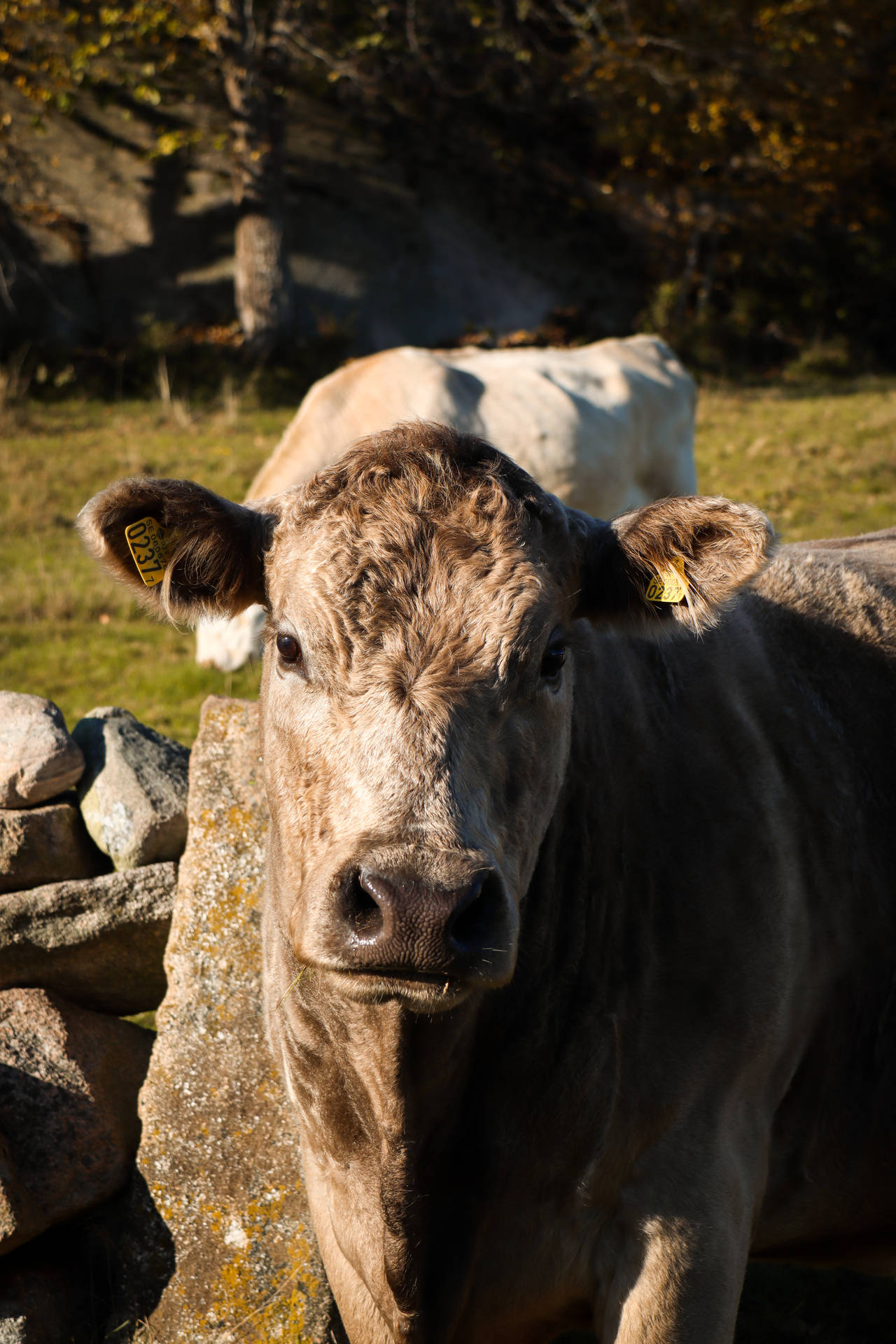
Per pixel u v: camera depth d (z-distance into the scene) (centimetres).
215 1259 320
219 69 1928
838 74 2142
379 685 203
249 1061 332
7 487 1174
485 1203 238
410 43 1994
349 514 223
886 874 289
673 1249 241
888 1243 300
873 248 2389
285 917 245
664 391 999
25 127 2058
